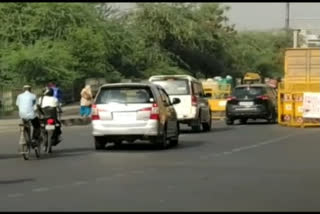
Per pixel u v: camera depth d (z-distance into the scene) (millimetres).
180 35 113938
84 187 21844
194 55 121188
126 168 27000
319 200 19078
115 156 32031
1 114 70562
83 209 17703
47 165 28625
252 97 58375
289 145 37219
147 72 107188
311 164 28078
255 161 29234
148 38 113062
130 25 113625
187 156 31531
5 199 19562
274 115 61219
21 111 31344
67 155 32906
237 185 22031
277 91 63781
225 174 24875
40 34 91000
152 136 34625
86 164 28734
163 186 21875
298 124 54938
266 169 26391
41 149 35156
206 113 50375
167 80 47938
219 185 22047
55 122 34781
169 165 27891
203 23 119875
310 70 56812
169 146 37312
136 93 35094
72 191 21016
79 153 33812
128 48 104750
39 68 82250
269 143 38594
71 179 23906
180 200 19062
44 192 20875
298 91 56594
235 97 58812
